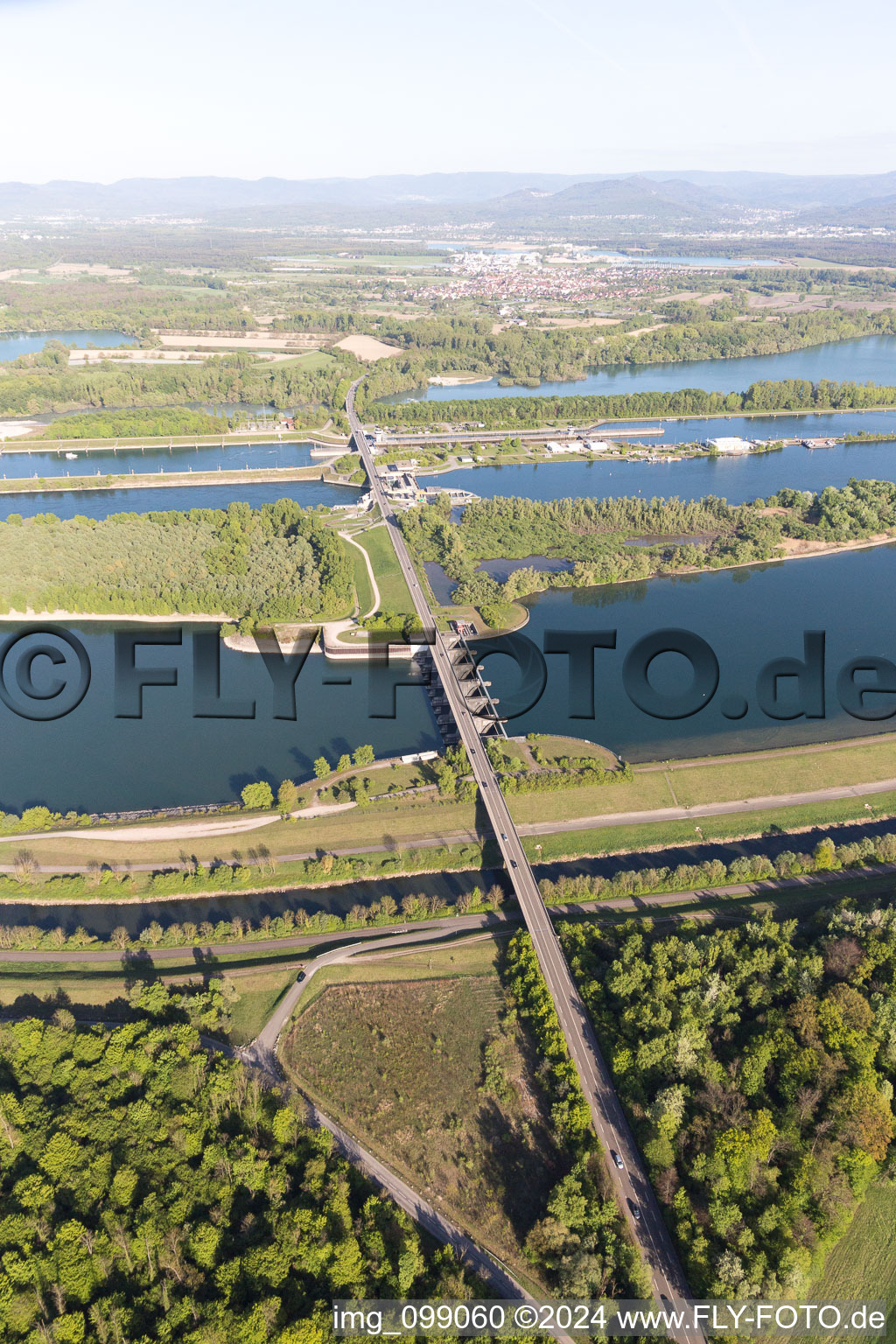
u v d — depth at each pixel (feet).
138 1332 583.99
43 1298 597.11
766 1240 632.38
